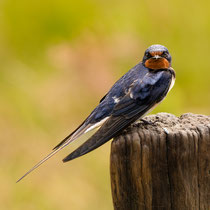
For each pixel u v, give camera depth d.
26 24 14.91
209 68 14.21
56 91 12.50
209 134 5.64
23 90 13.00
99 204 10.45
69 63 12.57
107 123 6.66
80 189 10.54
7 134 11.80
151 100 7.14
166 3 14.73
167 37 14.44
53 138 11.92
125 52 13.04
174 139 5.61
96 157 11.09
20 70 14.01
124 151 5.66
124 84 7.29
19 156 11.38
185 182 5.64
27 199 10.48
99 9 15.16
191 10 14.56
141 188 5.69
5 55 14.62
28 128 12.07
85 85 12.46
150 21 14.70
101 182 10.76
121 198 5.76
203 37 14.34
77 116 12.41
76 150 6.12
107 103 7.14
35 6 14.85
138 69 7.65
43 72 14.05
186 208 5.67
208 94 14.11
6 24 14.89
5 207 10.33
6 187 10.62
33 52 14.77
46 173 10.91
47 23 14.85
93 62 12.61
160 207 5.69
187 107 14.02
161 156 5.64
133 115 6.91
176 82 14.19
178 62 14.21
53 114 12.38
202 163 5.64
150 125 6.09
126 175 5.70
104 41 13.02
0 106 12.52
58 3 14.95
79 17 14.89
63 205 10.31
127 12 14.99
